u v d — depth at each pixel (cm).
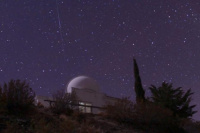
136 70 2586
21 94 1476
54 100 1767
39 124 1149
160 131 1716
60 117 1498
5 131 1031
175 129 1803
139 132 1609
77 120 1554
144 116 1773
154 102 2222
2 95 1408
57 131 1165
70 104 1764
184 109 2228
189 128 1928
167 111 1859
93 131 1325
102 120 1694
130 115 1781
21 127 1175
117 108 1827
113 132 1491
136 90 2495
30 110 1478
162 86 2342
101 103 2758
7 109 1377
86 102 2642
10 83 1492
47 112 1586
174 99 2241
